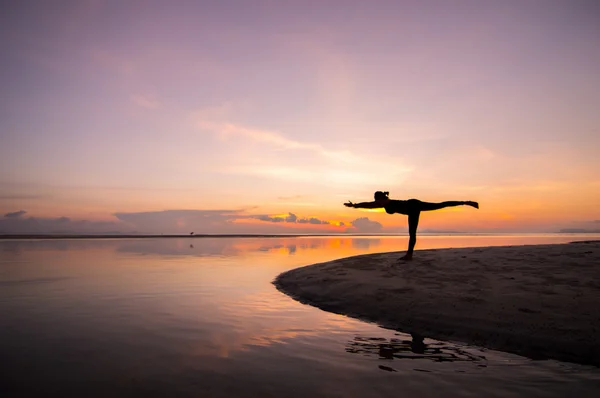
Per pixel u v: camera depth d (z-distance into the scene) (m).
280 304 7.07
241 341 4.80
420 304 6.18
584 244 10.78
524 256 8.89
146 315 6.13
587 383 3.56
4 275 10.77
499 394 3.31
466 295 6.28
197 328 5.39
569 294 5.78
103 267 12.88
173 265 13.60
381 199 9.10
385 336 5.10
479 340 4.83
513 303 5.69
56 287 8.77
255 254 19.03
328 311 6.52
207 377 3.62
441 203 9.15
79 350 4.40
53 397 3.15
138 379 3.55
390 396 3.24
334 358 4.22
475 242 33.16
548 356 4.28
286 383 3.50
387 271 8.57
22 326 5.43
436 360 4.19
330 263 11.01
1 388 3.32
